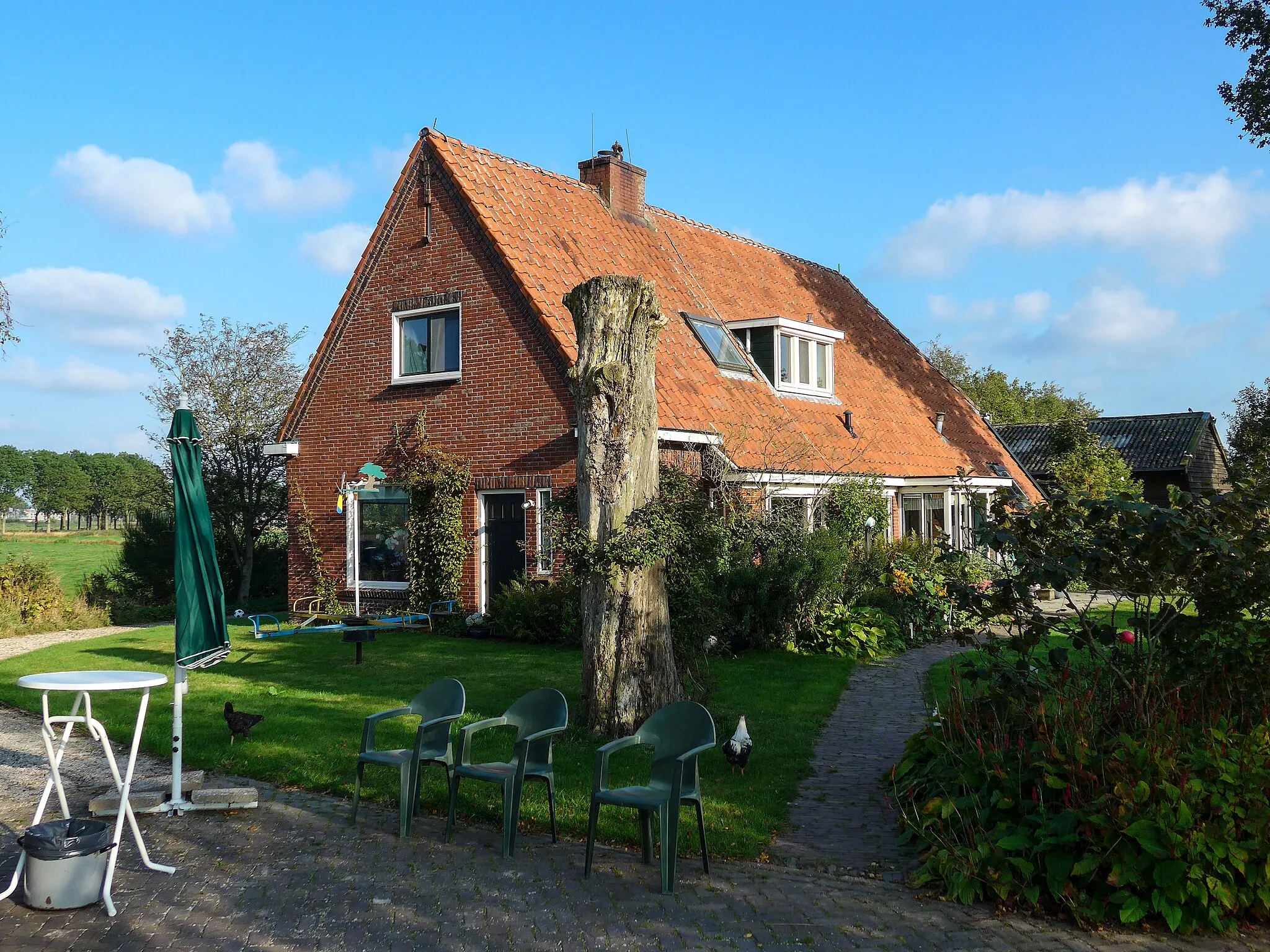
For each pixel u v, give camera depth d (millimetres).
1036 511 7219
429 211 18156
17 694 11414
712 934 5180
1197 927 5328
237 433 26297
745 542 15125
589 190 21266
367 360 19062
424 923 5281
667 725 6367
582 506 9609
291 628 15438
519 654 14570
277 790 7793
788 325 20891
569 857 6336
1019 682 6934
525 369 16984
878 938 5172
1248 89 19297
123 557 24672
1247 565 6480
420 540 17969
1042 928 5352
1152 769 5758
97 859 5484
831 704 11117
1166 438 41062
